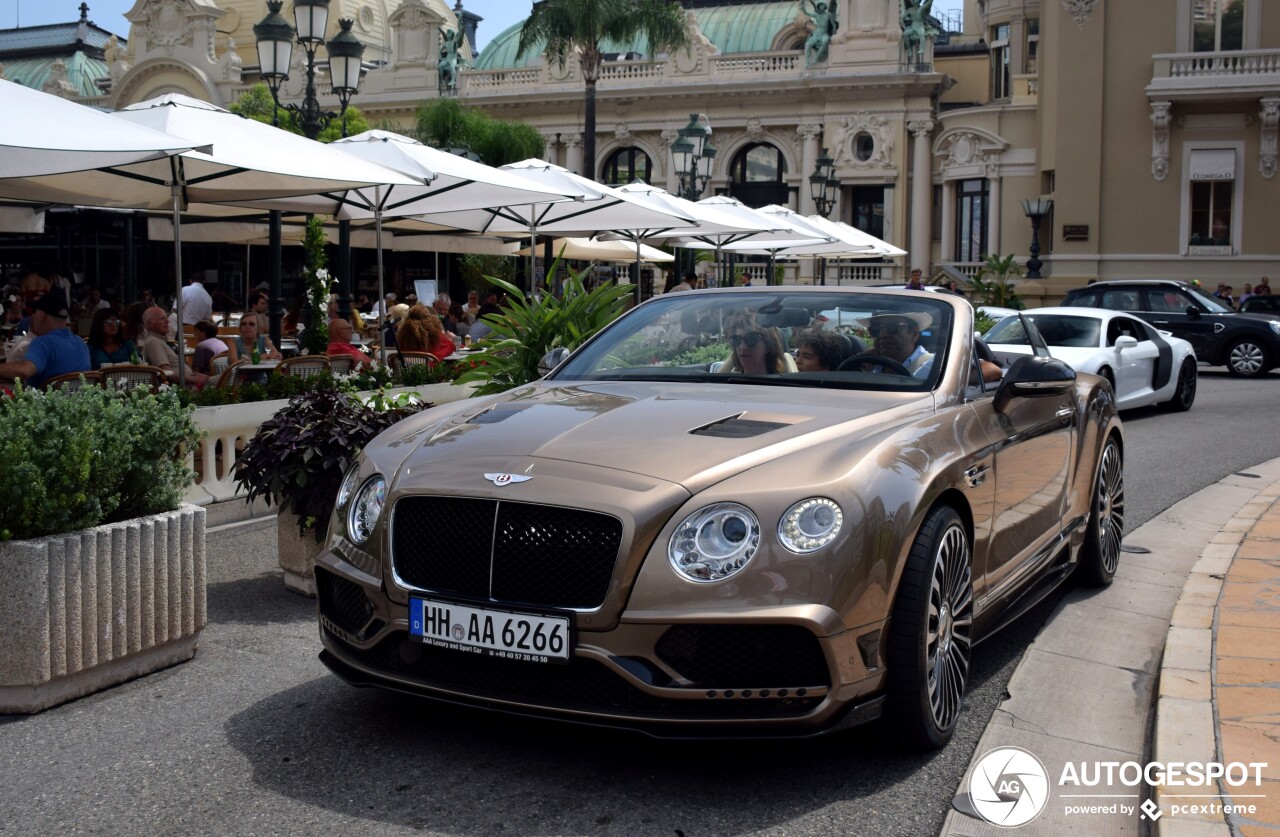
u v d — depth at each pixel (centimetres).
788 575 350
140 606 475
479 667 371
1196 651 496
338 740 411
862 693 366
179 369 994
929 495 387
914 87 4394
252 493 602
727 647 351
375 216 1301
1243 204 3575
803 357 488
